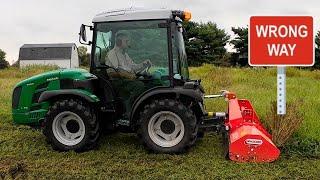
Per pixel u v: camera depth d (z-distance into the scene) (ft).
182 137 21.13
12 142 24.20
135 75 22.29
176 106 20.97
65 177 18.20
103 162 20.34
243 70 59.88
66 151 22.00
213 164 19.69
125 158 20.97
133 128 21.79
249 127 20.49
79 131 22.20
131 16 21.97
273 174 18.26
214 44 144.56
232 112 21.22
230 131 20.85
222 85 44.19
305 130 23.17
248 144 19.75
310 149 21.45
